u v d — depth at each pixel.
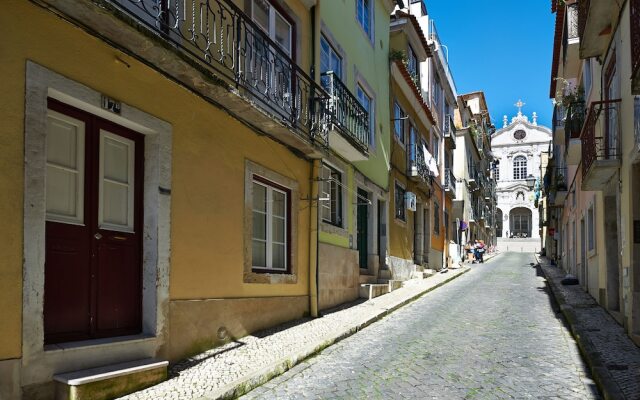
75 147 4.92
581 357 6.59
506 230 67.31
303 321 8.71
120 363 4.97
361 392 5.16
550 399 4.92
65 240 4.75
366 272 13.22
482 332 8.30
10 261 4.03
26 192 4.17
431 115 19.89
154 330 5.47
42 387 4.21
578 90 13.16
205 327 6.36
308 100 9.00
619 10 7.91
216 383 5.08
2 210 4.00
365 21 13.49
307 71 9.59
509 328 8.63
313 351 6.75
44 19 4.37
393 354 6.82
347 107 10.55
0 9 4.04
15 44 4.14
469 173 34.22
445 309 10.95
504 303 11.77
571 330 8.20
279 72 8.02
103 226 5.18
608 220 9.61
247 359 6.05
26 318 4.11
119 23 4.58
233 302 6.98
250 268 7.42
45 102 4.37
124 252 5.41
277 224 8.58
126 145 5.53
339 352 6.95
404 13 16.11
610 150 8.46
